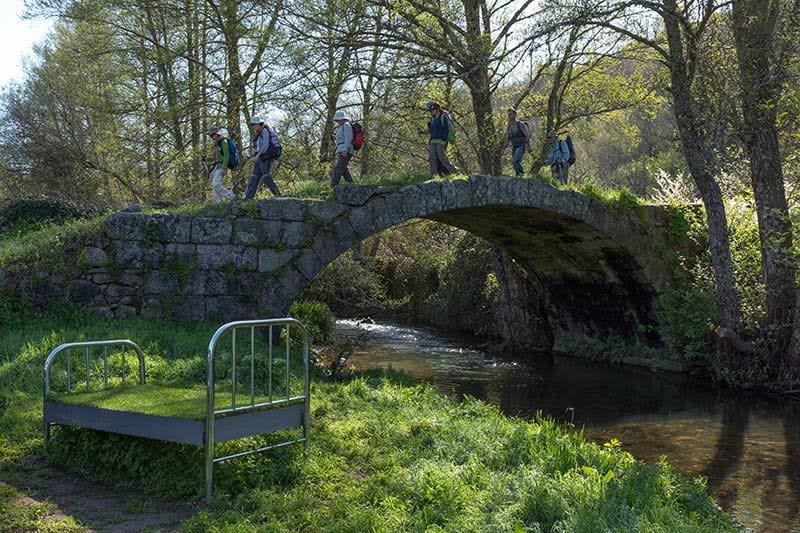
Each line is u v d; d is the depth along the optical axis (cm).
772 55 1209
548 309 1923
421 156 1966
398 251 2770
